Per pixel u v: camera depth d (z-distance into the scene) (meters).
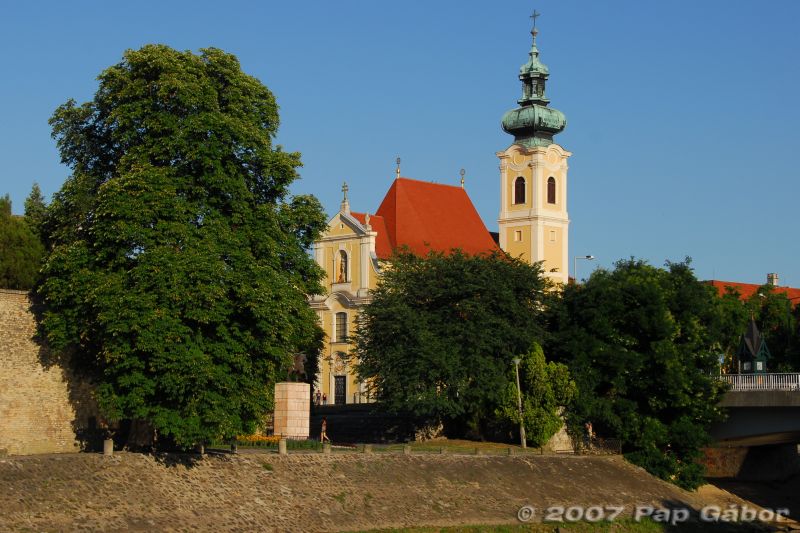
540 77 149.75
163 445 73.38
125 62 75.19
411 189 141.75
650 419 97.62
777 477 113.06
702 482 97.31
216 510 65.81
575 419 99.31
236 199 73.62
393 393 97.94
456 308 101.25
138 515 62.44
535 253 147.12
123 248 68.62
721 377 99.25
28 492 60.66
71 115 75.69
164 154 72.25
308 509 69.56
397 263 105.06
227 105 77.25
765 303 143.00
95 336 69.62
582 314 101.94
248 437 80.94
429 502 75.75
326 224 87.75
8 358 71.19
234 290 69.62
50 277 70.31
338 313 135.25
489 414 101.25
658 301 99.25
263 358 71.88
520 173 149.25
